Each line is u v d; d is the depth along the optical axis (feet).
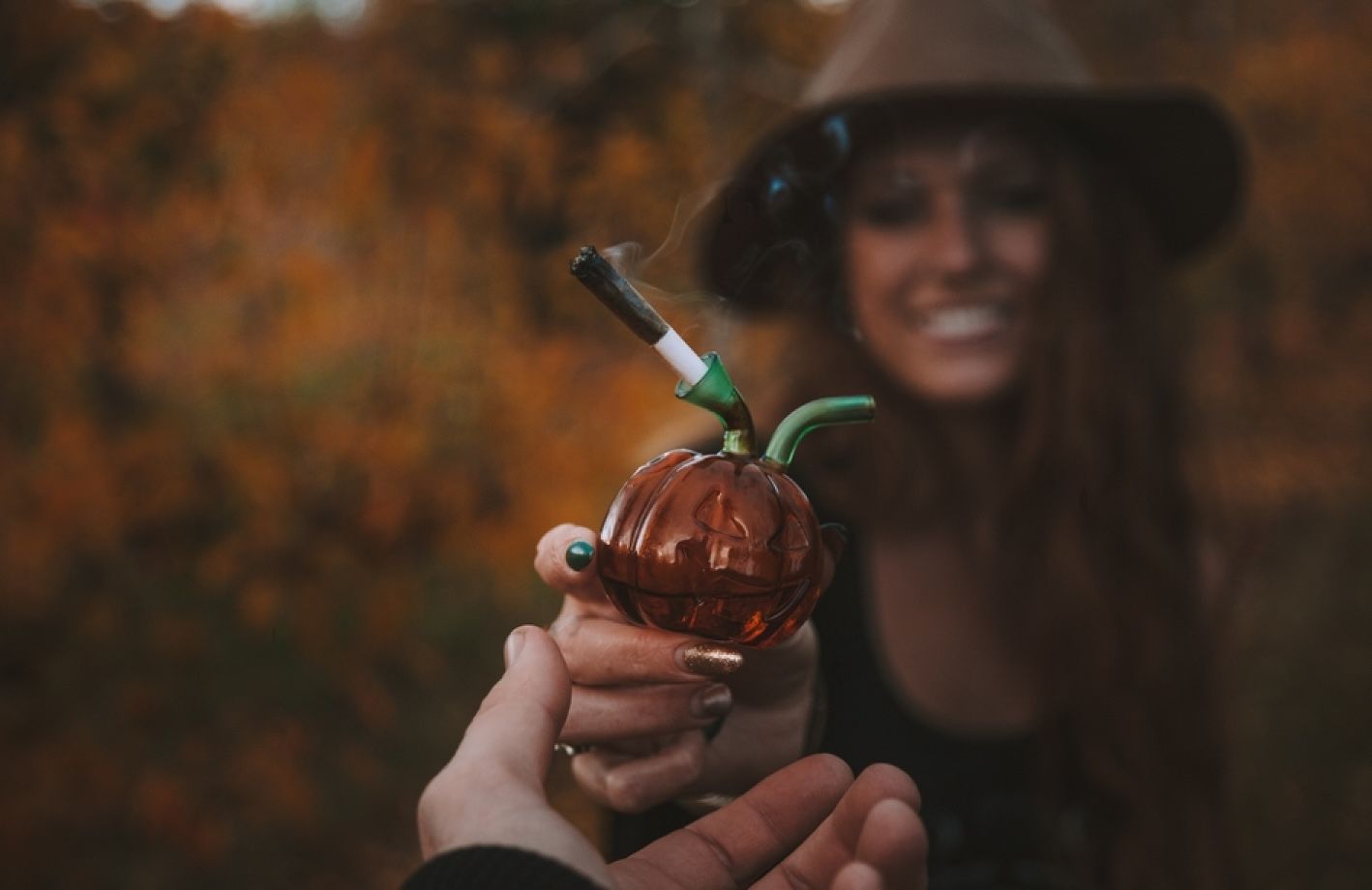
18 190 9.61
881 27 6.42
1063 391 6.51
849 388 6.65
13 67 9.97
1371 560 17.28
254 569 11.36
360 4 12.57
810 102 6.86
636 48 15.70
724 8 15.85
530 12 15.43
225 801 10.61
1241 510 16.60
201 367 11.41
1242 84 20.88
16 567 9.98
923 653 6.13
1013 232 6.49
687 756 3.60
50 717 10.28
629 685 3.29
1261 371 20.90
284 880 10.49
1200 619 6.84
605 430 13.34
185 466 10.91
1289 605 16.02
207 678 11.15
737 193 6.31
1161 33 21.93
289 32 11.84
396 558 12.47
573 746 3.68
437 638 13.92
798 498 2.95
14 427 10.20
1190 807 6.35
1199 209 7.68
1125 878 6.07
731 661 2.99
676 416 13.52
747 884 3.14
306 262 11.30
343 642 11.83
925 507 6.26
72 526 10.06
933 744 6.01
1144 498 6.66
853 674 6.09
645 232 13.97
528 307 13.82
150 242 10.44
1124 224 7.12
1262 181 20.38
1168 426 7.15
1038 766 6.01
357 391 12.33
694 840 3.13
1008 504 6.40
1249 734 13.01
